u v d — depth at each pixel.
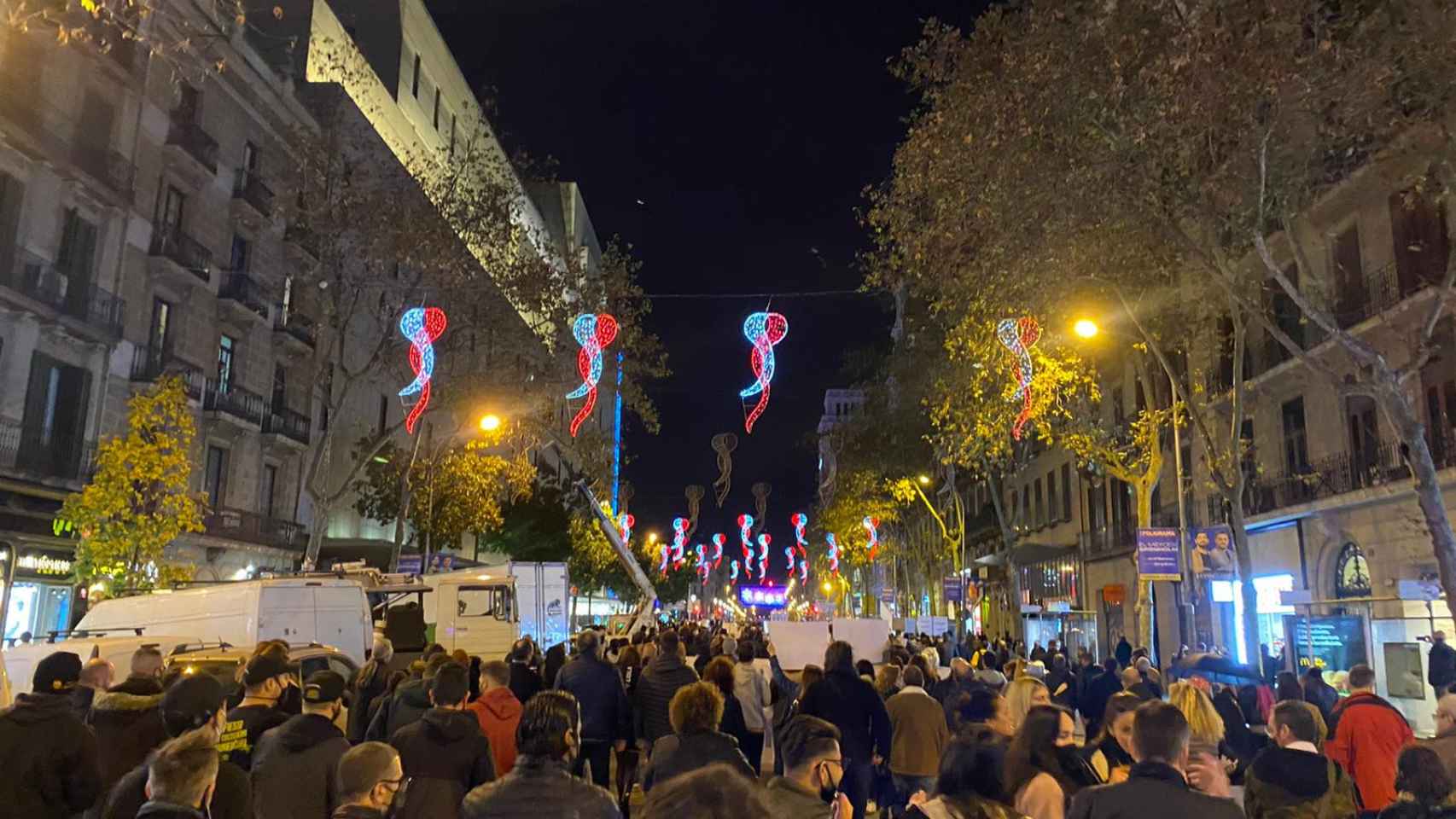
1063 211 14.55
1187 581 21.41
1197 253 13.84
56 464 24.80
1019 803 4.93
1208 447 17.69
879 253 18.73
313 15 39.53
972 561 61.94
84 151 25.91
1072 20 13.74
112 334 26.33
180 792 3.96
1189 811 4.08
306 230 29.05
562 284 27.81
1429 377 21.19
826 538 81.19
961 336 20.12
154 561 20.55
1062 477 44.50
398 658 19.06
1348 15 13.01
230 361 32.78
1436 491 11.66
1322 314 12.31
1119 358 33.53
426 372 24.73
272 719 6.19
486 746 5.80
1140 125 12.81
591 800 3.67
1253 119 12.34
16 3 12.77
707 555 89.69
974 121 15.56
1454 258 12.45
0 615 13.67
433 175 48.25
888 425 40.16
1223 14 12.06
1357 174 21.20
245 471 33.28
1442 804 4.99
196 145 30.28
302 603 15.95
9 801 4.88
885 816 9.80
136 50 27.62
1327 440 24.72
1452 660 13.69
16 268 23.75
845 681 8.66
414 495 37.56
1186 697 5.66
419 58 50.50
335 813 4.50
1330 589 24.75
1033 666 14.70
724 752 5.57
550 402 31.39
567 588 27.14
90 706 7.23
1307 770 5.24
